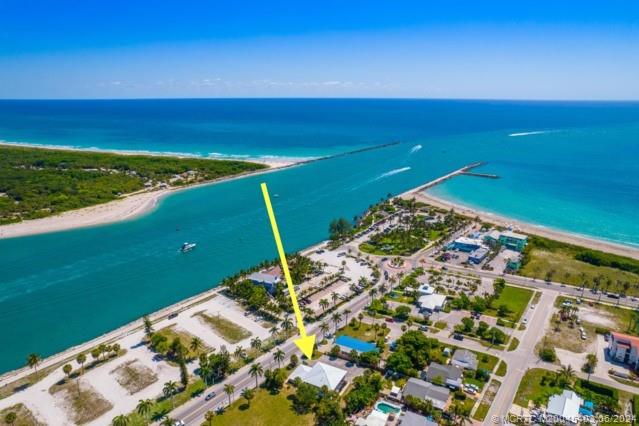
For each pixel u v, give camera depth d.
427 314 149.50
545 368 120.50
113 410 106.50
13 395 112.81
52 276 189.00
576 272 188.50
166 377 119.06
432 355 122.81
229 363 122.25
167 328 143.88
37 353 134.12
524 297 164.00
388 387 112.44
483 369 116.94
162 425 97.62
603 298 163.75
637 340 124.81
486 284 175.62
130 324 147.62
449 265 195.62
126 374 120.38
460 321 146.00
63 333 145.50
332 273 186.25
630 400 107.25
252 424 100.62
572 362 123.25
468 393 110.06
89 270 195.25
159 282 183.38
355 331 140.12
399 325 143.75
